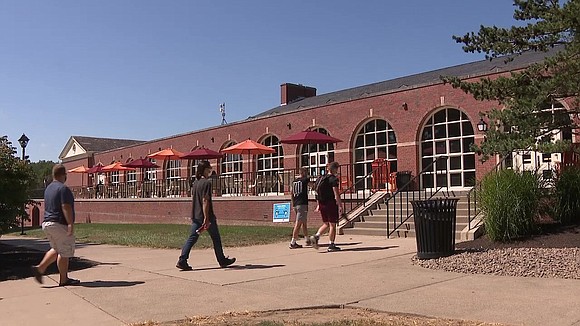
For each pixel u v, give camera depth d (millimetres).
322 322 6160
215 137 34000
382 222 16359
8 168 13586
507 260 9539
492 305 6703
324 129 26750
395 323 6012
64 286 9062
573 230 11852
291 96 40938
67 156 59625
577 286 7684
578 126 12586
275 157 29625
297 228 13312
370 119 24078
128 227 25766
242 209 24875
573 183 12422
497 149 12156
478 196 13039
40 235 24203
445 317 6215
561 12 11547
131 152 45219
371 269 9711
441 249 10328
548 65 11883
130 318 6668
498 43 12680
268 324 6016
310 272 9617
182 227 24297
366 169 24344
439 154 21391
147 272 10266
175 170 39094
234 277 9359
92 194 45469
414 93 22156
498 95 12875
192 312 6887
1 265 12344
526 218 11859
